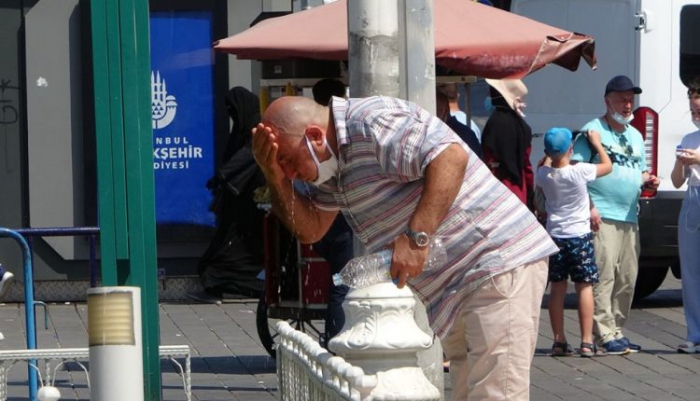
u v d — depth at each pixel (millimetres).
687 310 30312
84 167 37500
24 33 37094
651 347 31062
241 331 33031
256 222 36438
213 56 38250
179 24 38000
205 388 26016
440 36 25094
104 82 19719
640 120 36844
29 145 37250
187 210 38281
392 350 13398
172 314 35812
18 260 37750
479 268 14844
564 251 29391
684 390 25922
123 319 12789
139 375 12859
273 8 38344
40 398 18344
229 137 35375
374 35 18891
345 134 14227
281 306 27156
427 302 15266
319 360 12703
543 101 39344
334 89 27078
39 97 37188
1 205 37312
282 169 14555
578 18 39031
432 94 20312
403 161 14000
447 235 14750
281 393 15930
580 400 24875
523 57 25078
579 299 29609
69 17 37281
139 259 19891
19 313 36219
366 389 11383
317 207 15461
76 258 37719
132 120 19781
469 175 14805
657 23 37531
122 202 19828
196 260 38469
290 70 27953
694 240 30125
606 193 30125
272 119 14328
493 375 15148
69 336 32000
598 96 38812
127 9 19641
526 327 15086
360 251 19047
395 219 14688
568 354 29828
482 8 26500
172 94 38125
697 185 30031
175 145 38156
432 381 19688
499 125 29391
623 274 30391
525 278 15000
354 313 13742
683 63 37562
